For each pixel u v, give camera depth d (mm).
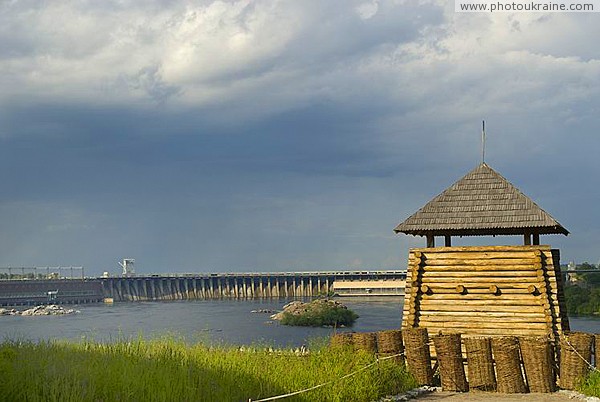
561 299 27766
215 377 18250
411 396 22328
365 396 19984
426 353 24812
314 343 25938
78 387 14172
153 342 21469
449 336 23906
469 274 27500
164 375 16766
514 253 27203
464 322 27062
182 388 16484
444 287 27656
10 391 13867
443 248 28062
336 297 197625
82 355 18250
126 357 18672
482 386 23484
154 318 128500
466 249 27766
